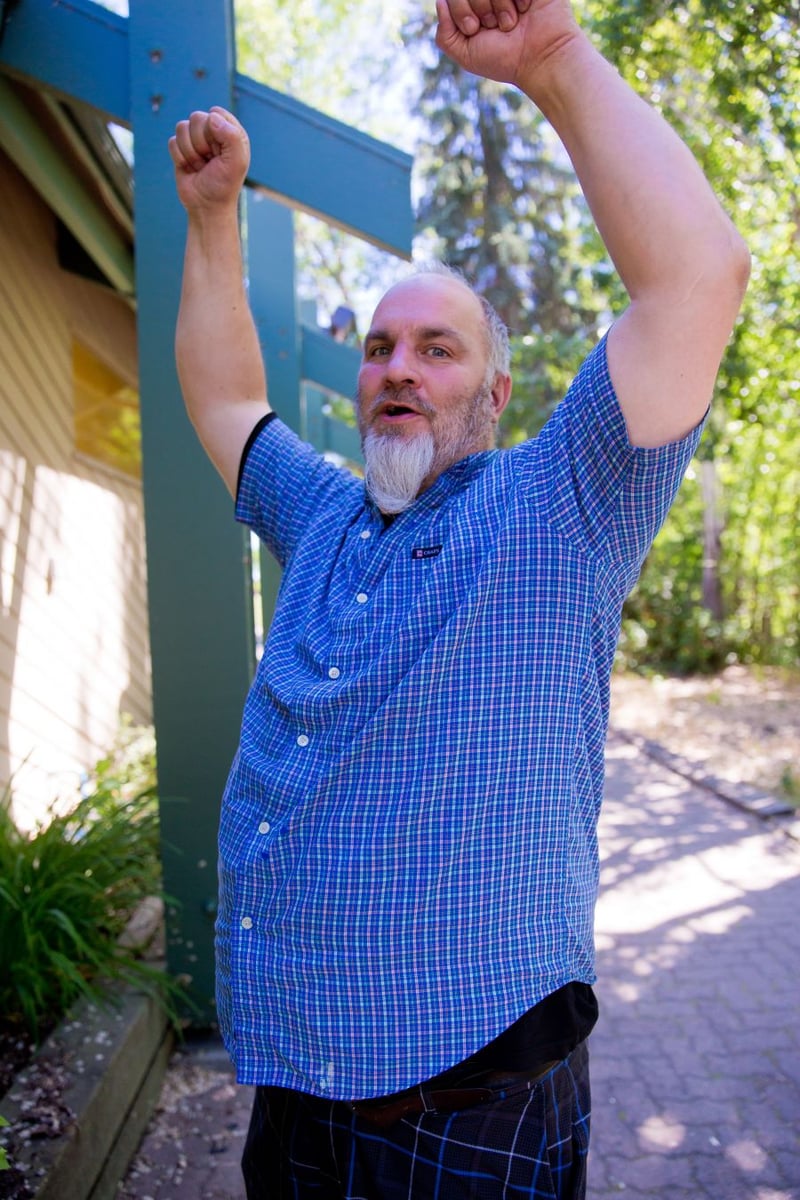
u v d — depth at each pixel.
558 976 1.19
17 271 4.64
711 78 5.16
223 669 2.81
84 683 5.60
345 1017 1.17
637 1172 2.40
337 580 1.37
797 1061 2.88
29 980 2.45
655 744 7.61
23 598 4.59
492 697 1.18
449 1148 1.18
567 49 1.17
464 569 1.22
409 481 1.35
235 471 1.69
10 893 2.48
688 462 1.19
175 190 2.74
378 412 1.42
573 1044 1.21
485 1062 1.16
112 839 2.91
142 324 2.77
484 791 1.17
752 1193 2.30
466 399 1.41
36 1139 1.96
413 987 1.16
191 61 2.71
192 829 2.83
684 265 1.11
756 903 4.16
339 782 1.19
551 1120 1.22
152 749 5.80
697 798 6.06
